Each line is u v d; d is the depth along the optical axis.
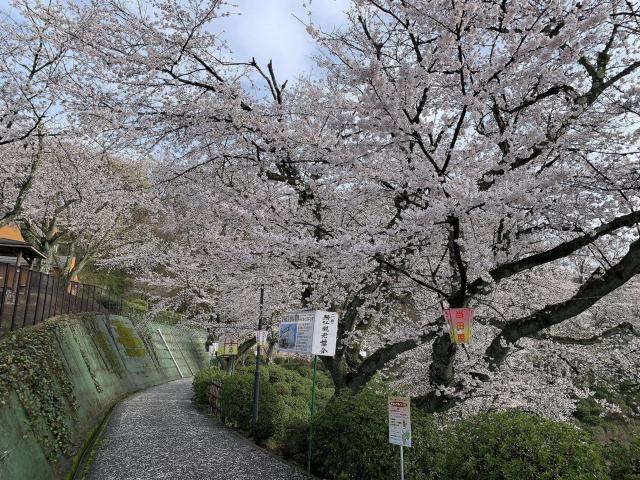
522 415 4.25
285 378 17.23
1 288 8.87
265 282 8.97
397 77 5.38
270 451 8.41
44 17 7.03
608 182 5.70
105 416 11.88
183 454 8.00
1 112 9.55
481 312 8.12
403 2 4.97
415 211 5.05
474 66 5.84
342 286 7.97
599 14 4.46
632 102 5.58
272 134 6.15
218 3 6.54
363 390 7.27
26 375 6.61
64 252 35.53
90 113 6.66
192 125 7.02
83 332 15.43
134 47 6.80
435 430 5.93
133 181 13.37
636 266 5.32
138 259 14.80
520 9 5.46
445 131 6.98
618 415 13.19
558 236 7.07
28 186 12.30
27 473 5.18
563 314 5.89
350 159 5.54
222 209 7.37
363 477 5.70
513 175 5.15
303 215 7.57
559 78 5.85
